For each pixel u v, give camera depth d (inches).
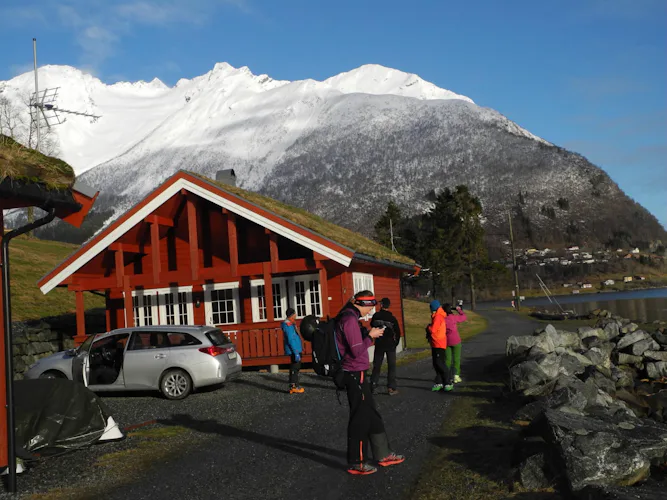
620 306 2805.1
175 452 322.0
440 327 492.7
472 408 410.0
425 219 3567.9
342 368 267.3
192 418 423.8
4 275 275.1
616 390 517.3
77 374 537.6
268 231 735.7
